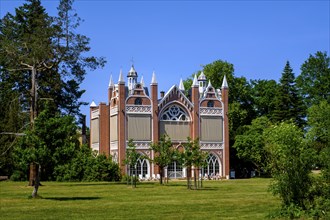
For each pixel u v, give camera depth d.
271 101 111.31
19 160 41.94
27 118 79.31
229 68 115.94
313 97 101.19
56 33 66.12
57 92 85.81
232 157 108.88
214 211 31.84
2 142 79.31
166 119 94.50
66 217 29.19
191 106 96.12
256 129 97.50
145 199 41.41
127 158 66.31
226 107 98.38
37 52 64.31
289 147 30.00
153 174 90.81
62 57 67.19
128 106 91.44
